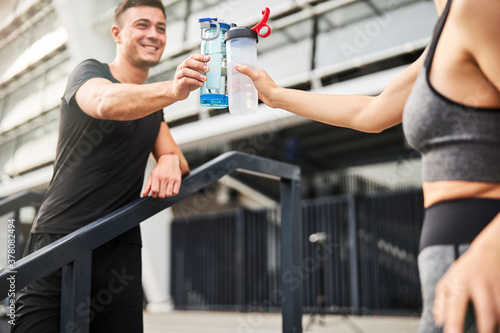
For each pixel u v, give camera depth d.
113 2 7.13
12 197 1.88
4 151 10.45
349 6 6.46
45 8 7.77
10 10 8.03
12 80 9.08
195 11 7.18
